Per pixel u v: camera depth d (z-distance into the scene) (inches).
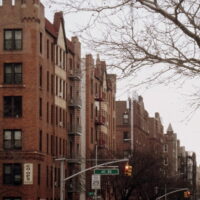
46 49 3385.8
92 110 4500.5
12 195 3061.0
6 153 3090.6
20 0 3208.7
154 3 545.3
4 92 3166.8
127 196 3988.7
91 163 3991.1
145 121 7229.3
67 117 3853.3
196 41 552.1
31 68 3164.4
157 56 557.6
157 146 7293.3
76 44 4045.3
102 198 4079.7
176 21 547.5
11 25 3201.3
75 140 3951.8
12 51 3189.0
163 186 5007.4
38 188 3129.9
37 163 3120.1
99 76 4800.7
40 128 3211.1
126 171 2541.8
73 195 3742.6
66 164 3708.2
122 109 6323.8
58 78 3627.0
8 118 3142.2
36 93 3157.0
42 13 3309.5
